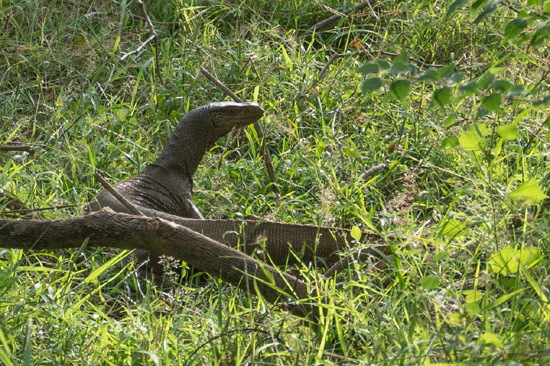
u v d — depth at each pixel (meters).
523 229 6.66
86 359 6.03
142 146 11.74
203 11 14.85
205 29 14.80
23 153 11.00
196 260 6.36
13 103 12.70
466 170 9.45
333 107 12.97
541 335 5.20
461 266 6.89
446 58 14.59
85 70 13.64
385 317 6.07
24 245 6.38
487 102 5.26
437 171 10.29
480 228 7.40
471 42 13.96
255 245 8.27
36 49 13.84
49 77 14.05
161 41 14.72
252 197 10.34
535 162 9.66
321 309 6.06
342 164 10.29
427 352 4.98
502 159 9.21
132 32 15.23
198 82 13.55
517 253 5.95
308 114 12.41
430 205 9.20
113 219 6.25
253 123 11.75
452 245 6.81
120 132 11.98
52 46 14.38
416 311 5.75
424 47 14.91
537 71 10.50
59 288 7.45
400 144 11.45
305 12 16.53
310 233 8.28
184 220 8.76
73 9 15.52
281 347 6.02
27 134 12.28
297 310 6.54
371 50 14.16
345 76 13.84
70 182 10.50
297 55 14.33
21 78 13.80
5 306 6.52
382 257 7.54
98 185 10.44
